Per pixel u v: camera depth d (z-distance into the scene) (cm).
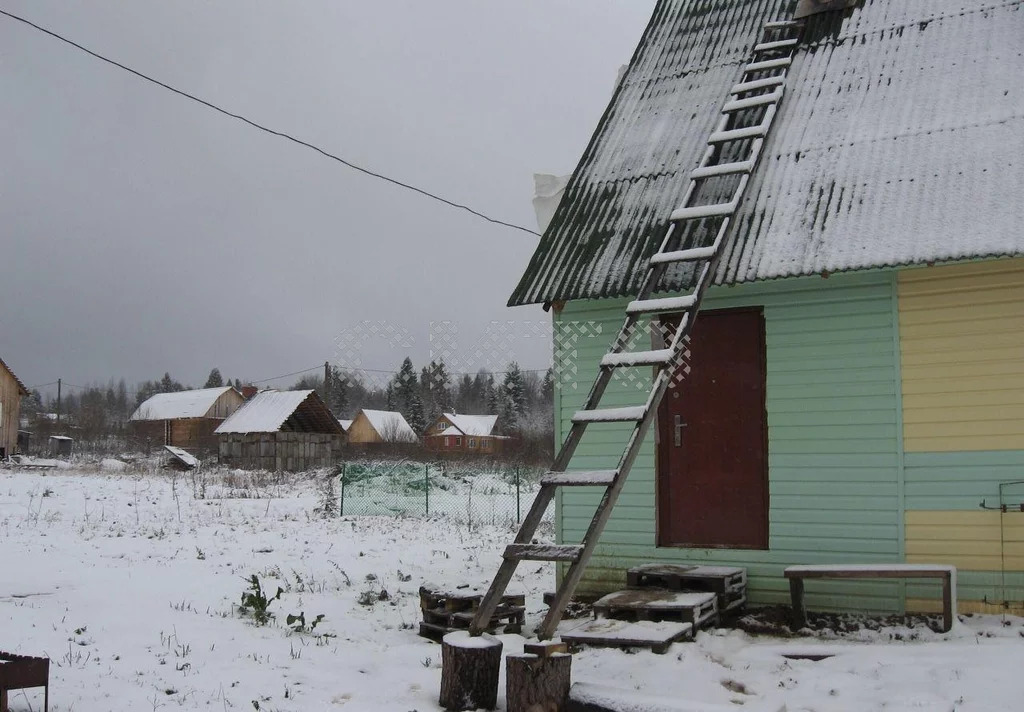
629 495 940
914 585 799
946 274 809
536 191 1250
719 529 897
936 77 926
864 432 833
